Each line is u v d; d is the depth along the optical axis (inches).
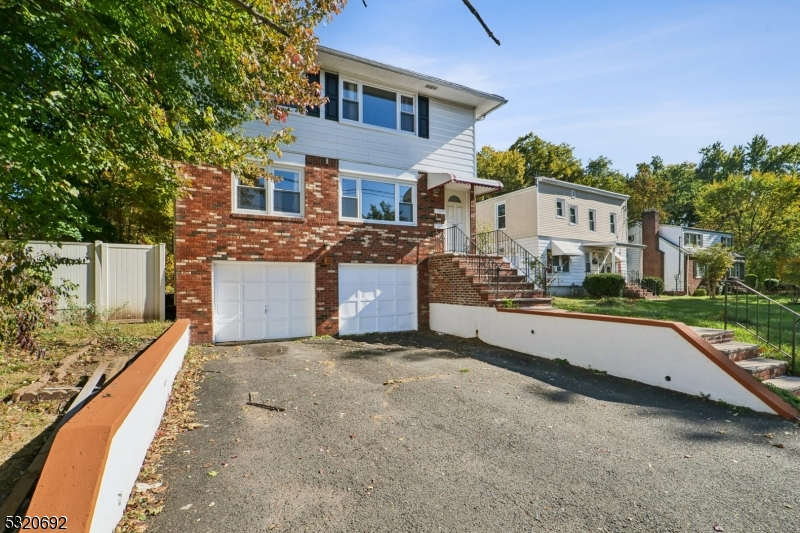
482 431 172.9
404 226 468.4
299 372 265.4
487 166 1370.6
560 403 213.3
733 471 139.5
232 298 380.8
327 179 422.9
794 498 122.1
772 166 1876.2
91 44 158.2
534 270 645.9
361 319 444.8
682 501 119.7
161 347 191.6
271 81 241.9
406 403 207.9
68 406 163.9
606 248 974.4
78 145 178.7
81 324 324.2
